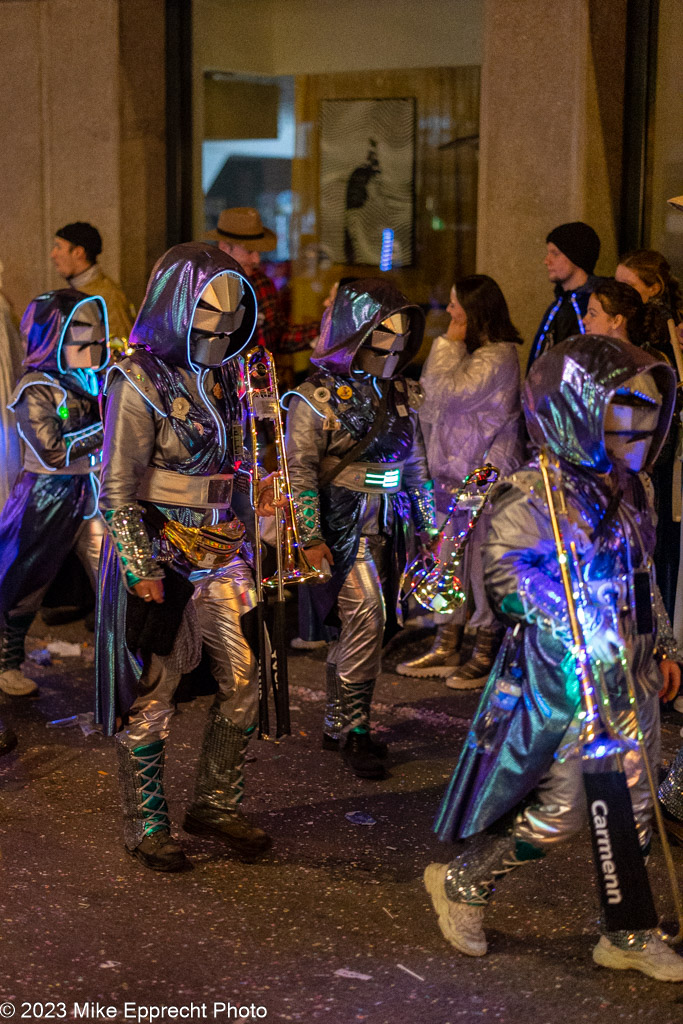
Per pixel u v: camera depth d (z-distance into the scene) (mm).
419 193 8953
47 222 7895
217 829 4004
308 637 4754
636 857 3029
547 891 3809
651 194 6484
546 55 6422
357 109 9023
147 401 3660
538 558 3088
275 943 3480
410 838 4195
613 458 3113
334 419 4434
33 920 3580
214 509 3834
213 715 4012
